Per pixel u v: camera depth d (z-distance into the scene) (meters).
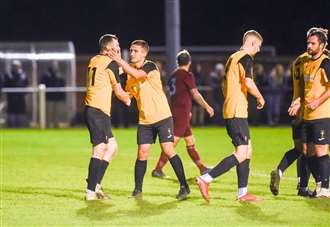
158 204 19.53
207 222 17.34
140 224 17.16
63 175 25.36
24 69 51.94
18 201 20.08
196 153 24.56
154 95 20.28
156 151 33.53
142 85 20.23
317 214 18.17
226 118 19.62
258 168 27.23
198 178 19.36
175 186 22.78
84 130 47.59
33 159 30.52
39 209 18.95
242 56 19.38
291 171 26.30
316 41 19.77
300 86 20.36
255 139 39.53
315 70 19.88
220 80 49.69
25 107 49.03
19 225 17.09
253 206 19.17
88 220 17.59
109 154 20.16
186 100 24.12
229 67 19.55
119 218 17.83
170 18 39.88
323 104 19.95
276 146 35.66
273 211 18.52
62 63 52.19
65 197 20.67
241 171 19.67
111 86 19.86
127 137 41.19
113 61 19.75
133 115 49.38
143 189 22.11
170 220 17.56
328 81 19.78
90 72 19.95
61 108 49.81
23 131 47.03
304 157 20.61
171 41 39.91
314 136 20.06
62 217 17.97
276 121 49.38
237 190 21.72
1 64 51.66
